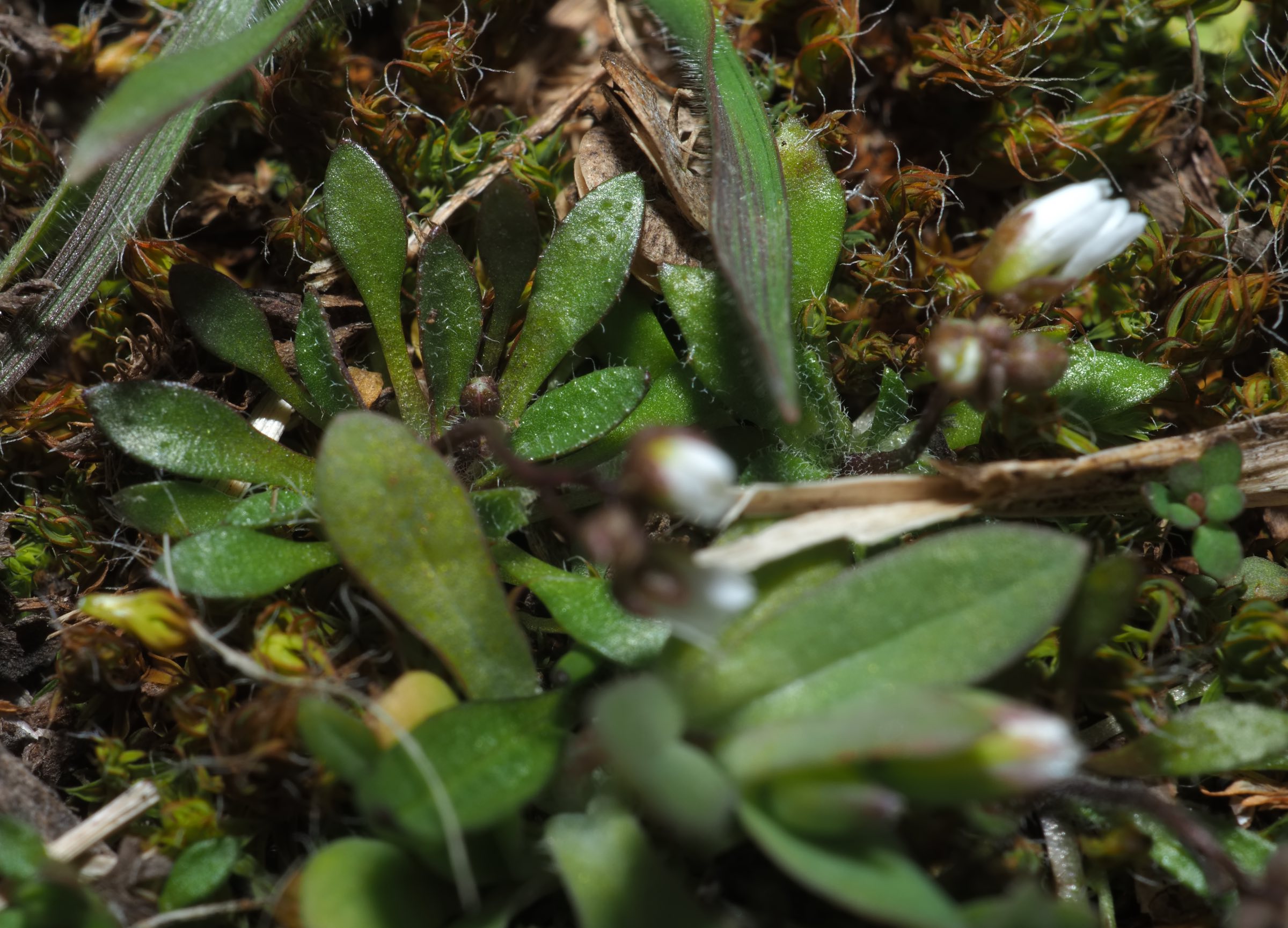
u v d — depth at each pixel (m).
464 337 0.08
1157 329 0.09
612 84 0.08
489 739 0.07
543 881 0.07
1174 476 0.08
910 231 0.09
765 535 0.07
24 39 0.09
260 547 0.08
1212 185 0.09
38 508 0.08
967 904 0.07
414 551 0.07
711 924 0.07
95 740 0.08
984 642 0.07
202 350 0.08
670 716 0.07
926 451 0.08
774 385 0.07
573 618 0.08
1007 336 0.07
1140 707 0.08
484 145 0.09
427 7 0.09
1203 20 0.09
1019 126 0.09
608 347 0.08
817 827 0.07
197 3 0.09
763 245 0.08
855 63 0.09
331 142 0.09
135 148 0.08
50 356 0.09
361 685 0.08
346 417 0.07
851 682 0.07
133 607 0.07
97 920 0.07
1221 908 0.08
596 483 0.07
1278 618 0.08
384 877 0.07
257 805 0.08
